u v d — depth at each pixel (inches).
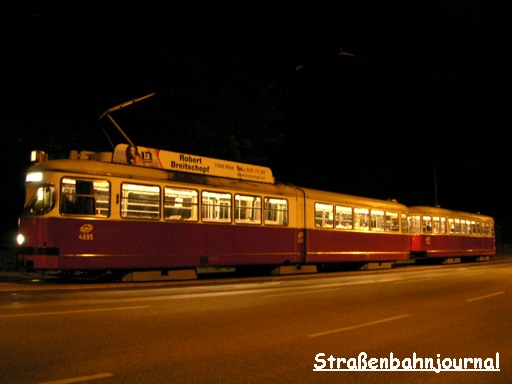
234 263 708.7
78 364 242.8
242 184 734.5
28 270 547.5
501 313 438.9
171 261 631.8
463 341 323.6
